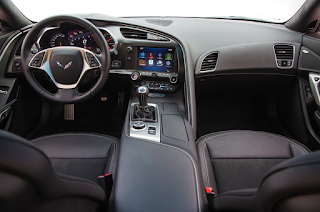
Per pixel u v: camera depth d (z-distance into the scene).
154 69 1.79
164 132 1.22
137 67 1.81
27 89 1.85
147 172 0.93
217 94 2.45
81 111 2.36
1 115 1.52
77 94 1.46
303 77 1.80
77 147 1.25
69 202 0.57
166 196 0.84
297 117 1.87
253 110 2.37
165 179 0.90
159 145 1.09
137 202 0.81
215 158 1.27
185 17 2.02
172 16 2.05
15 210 0.43
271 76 1.92
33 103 1.94
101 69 1.43
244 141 1.36
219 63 1.84
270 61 1.86
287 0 1.83
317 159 0.40
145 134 1.18
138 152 1.04
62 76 1.40
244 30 1.90
